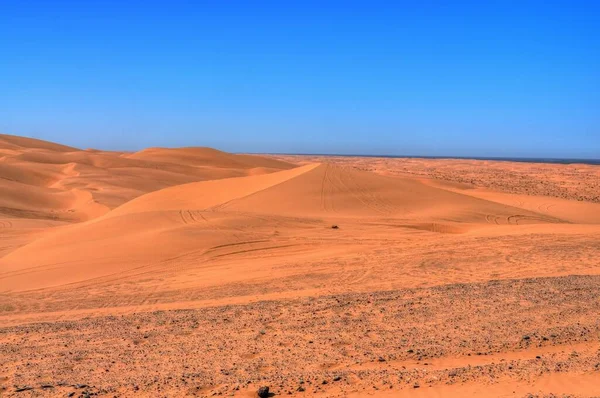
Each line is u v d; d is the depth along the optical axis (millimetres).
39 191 54688
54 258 21969
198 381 7016
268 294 13938
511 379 6531
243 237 24281
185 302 13938
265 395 6359
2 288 18469
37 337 10102
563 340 8266
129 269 20031
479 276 15039
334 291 13656
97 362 8180
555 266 16094
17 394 6723
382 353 7914
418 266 17000
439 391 6223
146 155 107875
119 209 41062
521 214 37750
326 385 6656
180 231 24703
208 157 109438
